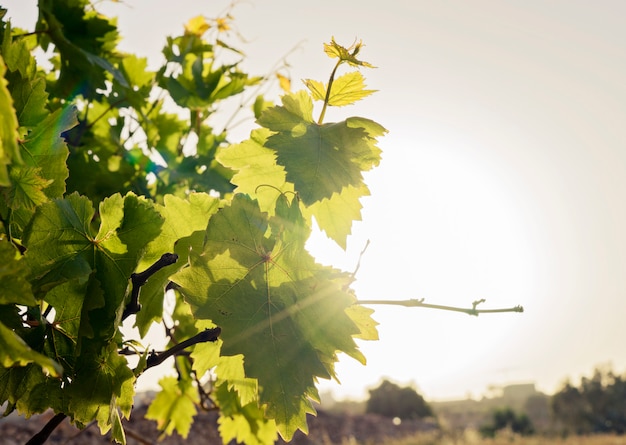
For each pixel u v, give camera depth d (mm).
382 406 17719
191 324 915
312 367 494
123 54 986
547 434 15969
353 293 523
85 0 918
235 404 938
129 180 915
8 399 461
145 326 532
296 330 500
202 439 4781
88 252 472
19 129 457
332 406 21859
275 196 556
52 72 944
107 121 953
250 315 492
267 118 533
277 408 478
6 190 433
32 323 459
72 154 868
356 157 542
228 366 625
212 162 990
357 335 524
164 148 986
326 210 561
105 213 485
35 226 448
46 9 863
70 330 474
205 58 1040
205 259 496
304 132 536
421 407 17719
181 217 544
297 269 514
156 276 536
